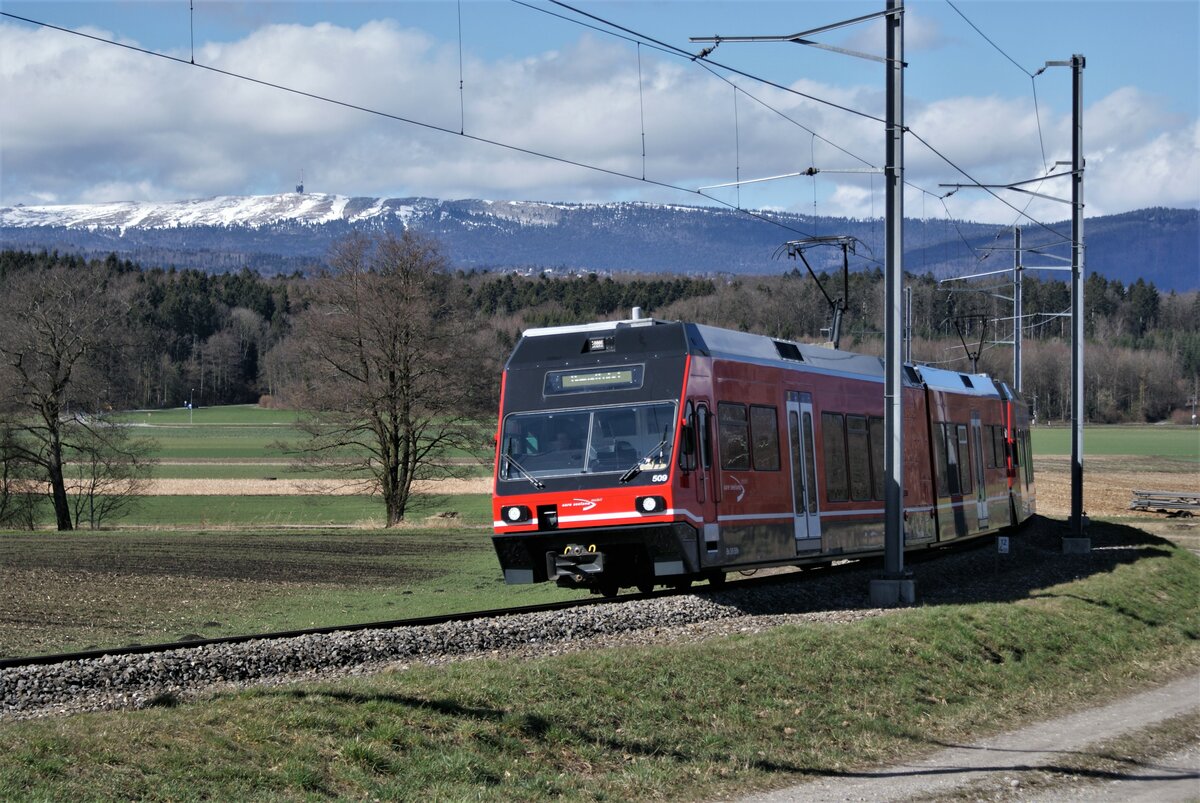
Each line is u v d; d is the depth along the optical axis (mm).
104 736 10844
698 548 20453
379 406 54562
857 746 14320
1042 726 16422
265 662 15336
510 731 12477
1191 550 41594
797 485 23969
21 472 63281
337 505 75000
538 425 21219
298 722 11703
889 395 23547
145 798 9672
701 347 21453
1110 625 23391
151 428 157375
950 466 32531
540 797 11086
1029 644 20531
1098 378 190000
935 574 28328
